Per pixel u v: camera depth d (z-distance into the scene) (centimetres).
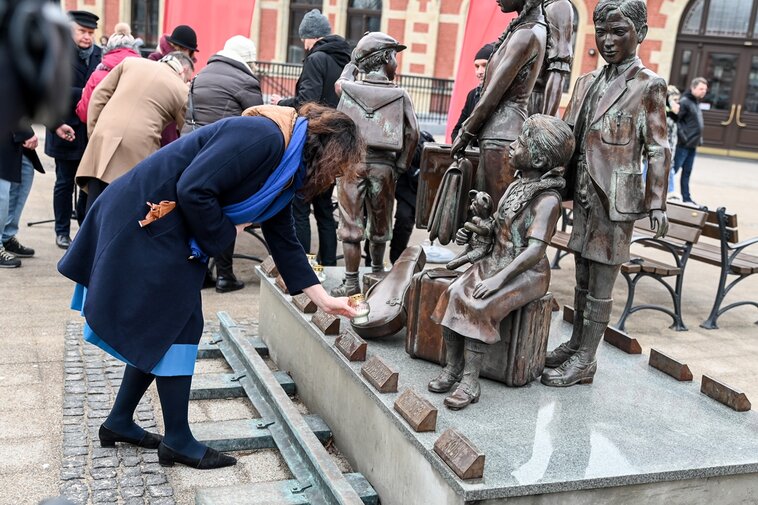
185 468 289
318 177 255
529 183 272
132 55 566
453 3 2191
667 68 2119
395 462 258
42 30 48
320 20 571
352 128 256
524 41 309
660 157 269
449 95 2188
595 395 292
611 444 249
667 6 2088
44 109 49
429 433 243
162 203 251
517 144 271
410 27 2212
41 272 555
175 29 572
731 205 1166
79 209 649
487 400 277
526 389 291
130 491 269
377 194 374
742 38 2081
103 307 250
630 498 235
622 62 278
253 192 253
